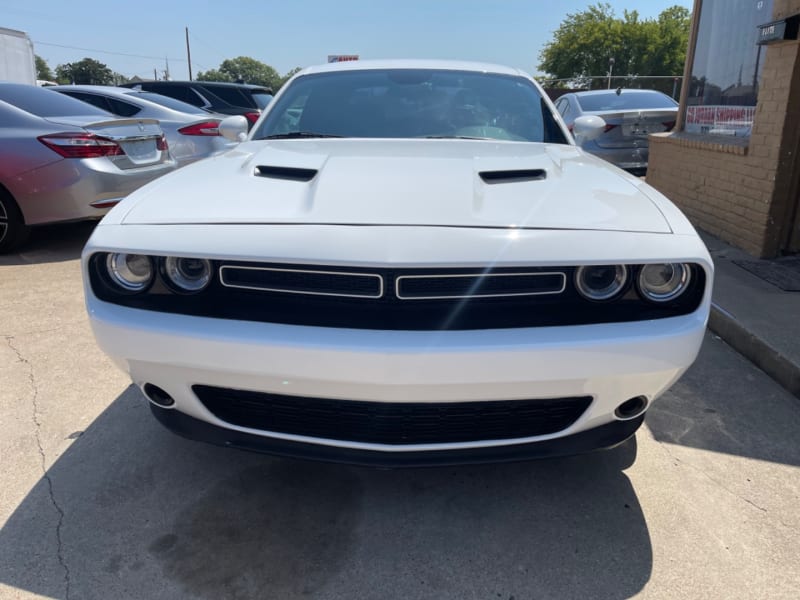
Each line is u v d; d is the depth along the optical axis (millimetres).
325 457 1963
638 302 1867
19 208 5449
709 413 2898
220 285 1870
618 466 2479
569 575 1927
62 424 2723
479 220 1850
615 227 1868
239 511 2193
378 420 1901
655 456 2551
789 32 4539
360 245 1755
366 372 1735
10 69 13898
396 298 1773
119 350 1912
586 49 44031
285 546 2033
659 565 1967
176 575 1907
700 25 6727
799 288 4312
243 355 1784
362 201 1937
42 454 2500
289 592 1854
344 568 1947
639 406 1989
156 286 1909
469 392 1774
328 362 1742
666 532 2111
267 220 1871
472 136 3049
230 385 1870
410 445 1910
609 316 1834
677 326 1834
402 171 2221
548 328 1778
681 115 7172
